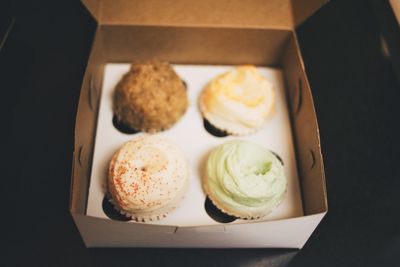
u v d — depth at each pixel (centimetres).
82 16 50
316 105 45
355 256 37
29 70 46
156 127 43
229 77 44
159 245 36
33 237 37
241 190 37
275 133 44
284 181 39
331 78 46
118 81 46
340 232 38
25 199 39
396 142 43
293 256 37
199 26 43
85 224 32
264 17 43
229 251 37
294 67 43
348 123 44
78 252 37
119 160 39
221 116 43
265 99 43
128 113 42
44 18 49
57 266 36
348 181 41
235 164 38
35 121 43
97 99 44
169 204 39
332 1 52
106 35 44
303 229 33
